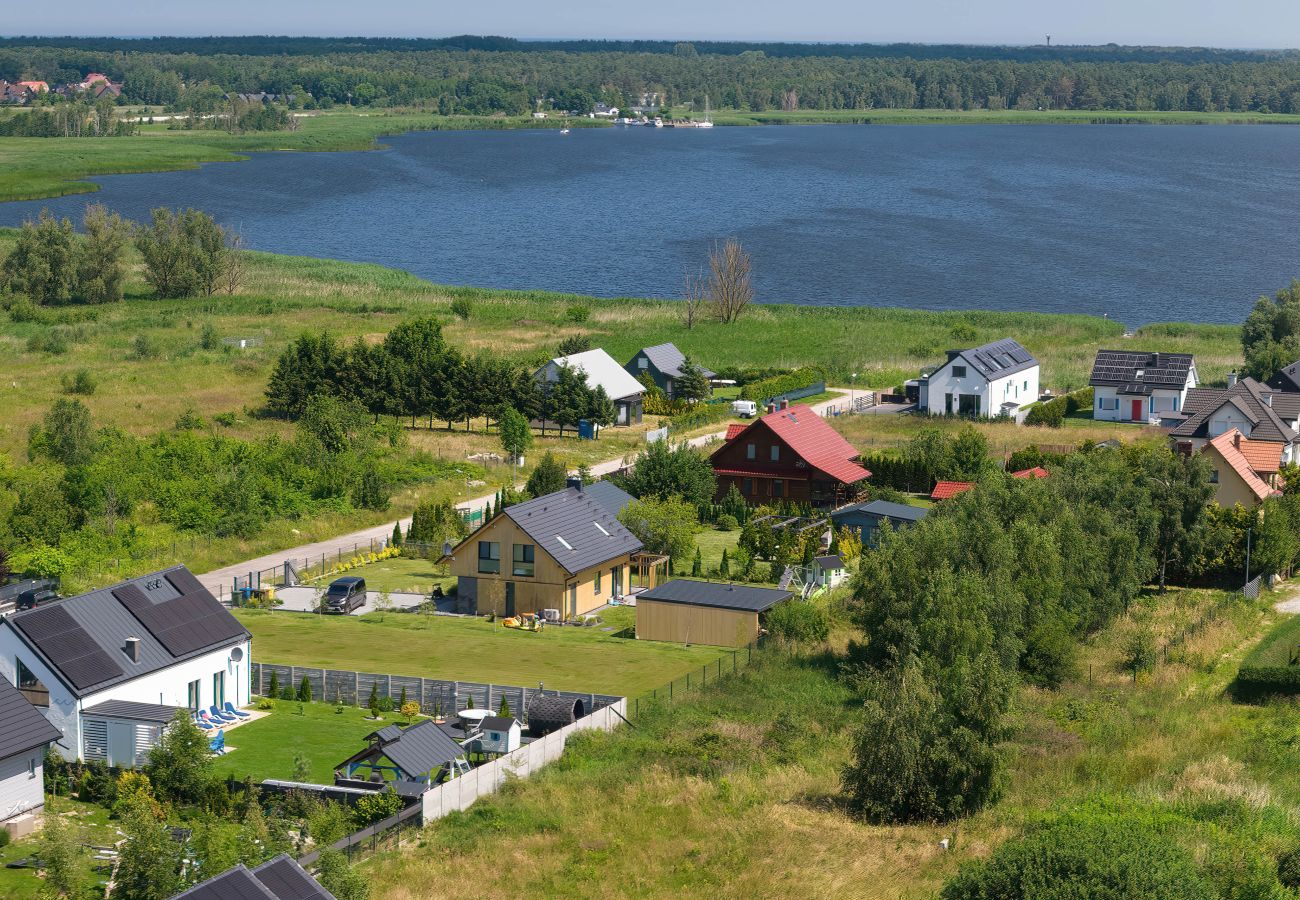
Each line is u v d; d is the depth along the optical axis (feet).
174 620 199.11
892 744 176.24
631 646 238.68
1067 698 217.36
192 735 170.91
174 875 139.74
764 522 293.02
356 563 286.87
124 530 290.15
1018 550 234.99
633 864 160.76
